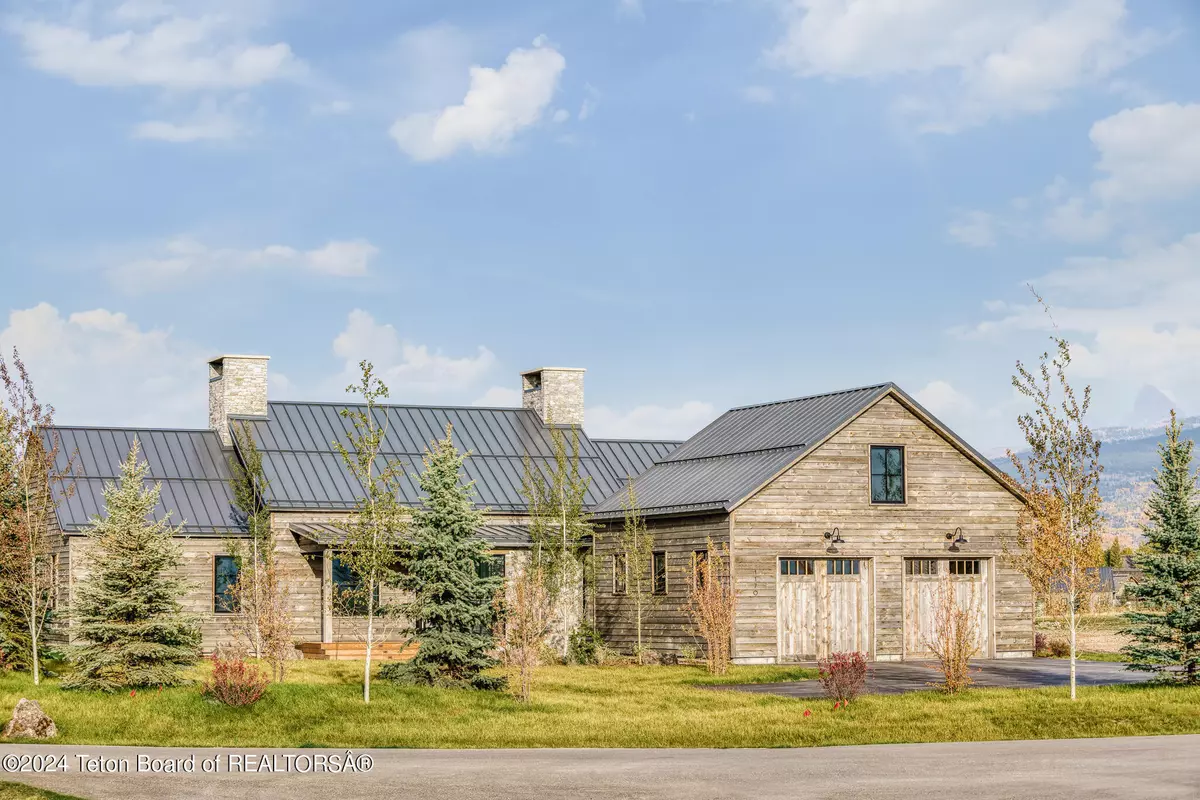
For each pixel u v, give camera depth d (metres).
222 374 41.41
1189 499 30.11
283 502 37.56
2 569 29.16
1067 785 16.52
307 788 16.61
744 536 35.06
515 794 16.11
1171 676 28.95
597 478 43.16
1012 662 36.09
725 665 32.66
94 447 39.19
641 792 16.22
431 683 28.00
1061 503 26.53
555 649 37.66
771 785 16.72
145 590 27.09
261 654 33.16
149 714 23.72
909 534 36.94
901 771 17.94
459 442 43.03
